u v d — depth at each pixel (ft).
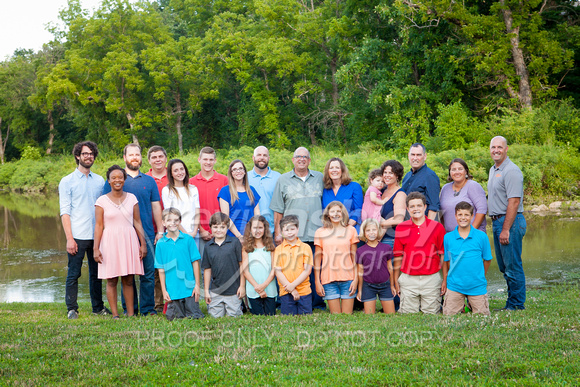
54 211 88.33
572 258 37.93
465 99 88.94
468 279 20.56
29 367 14.60
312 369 14.26
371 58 86.28
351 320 19.98
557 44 77.82
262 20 126.41
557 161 68.18
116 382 13.52
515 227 21.54
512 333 17.15
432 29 84.89
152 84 144.77
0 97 185.37
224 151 129.90
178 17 180.34
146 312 23.24
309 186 23.80
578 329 17.71
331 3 112.47
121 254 21.66
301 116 120.57
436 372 13.66
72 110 171.12
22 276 39.63
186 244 21.85
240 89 146.51
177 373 14.06
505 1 78.48
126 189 22.52
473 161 65.82
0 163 188.65
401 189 23.17
